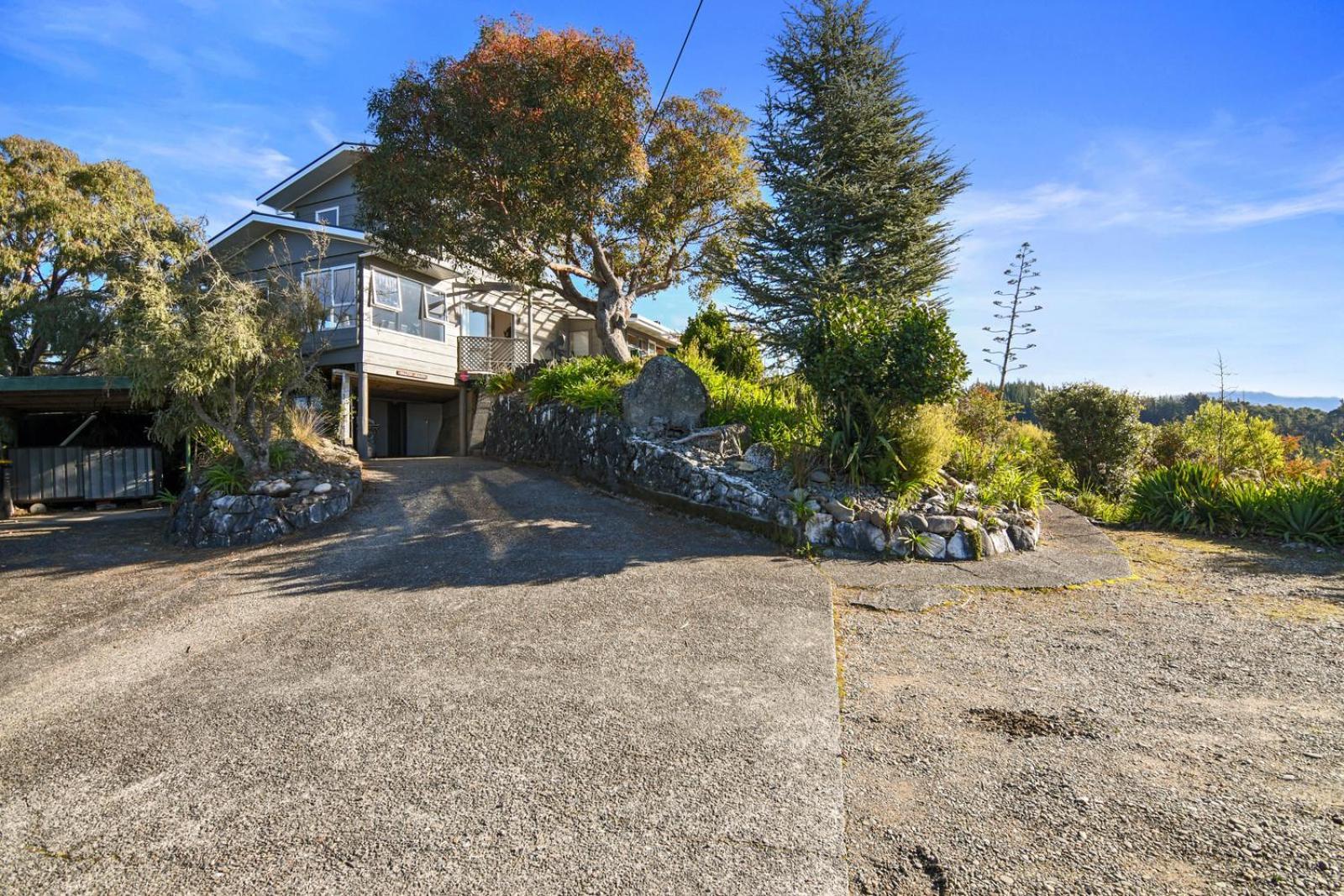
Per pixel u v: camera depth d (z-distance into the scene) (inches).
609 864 90.9
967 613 204.4
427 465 526.3
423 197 510.3
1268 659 159.6
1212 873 84.3
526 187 509.4
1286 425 818.8
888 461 307.9
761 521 301.9
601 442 421.4
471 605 214.5
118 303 343.6
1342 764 109.5
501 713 138.8
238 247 688.4
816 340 331.6
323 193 743.7
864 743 122.8
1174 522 348.5
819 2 561.6
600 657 169.0
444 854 94.0
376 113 520.4
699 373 484.7
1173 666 157.0
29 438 534.6
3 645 200.2
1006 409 483.2
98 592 254.5
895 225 536.1
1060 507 389.7
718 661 165.0
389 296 653.3
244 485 356.2
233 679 163.0
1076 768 111.5
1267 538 315.6
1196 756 114.0
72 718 145.3
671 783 110.7
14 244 695.7
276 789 112.6
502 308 848.3
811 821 99.3
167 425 363.9
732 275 600.1
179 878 91.2
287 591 239.9
